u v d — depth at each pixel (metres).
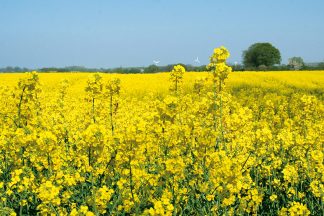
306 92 28.62
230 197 5.88
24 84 10.18
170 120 7.92
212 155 6.32
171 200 6.20
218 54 9.37
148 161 7.84
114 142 6.17
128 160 6.07
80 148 7.12
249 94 26.75
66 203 6.28
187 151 7.94
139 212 5.82
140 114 13.73
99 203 5.42
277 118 14.06
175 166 6.07
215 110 8.91
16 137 6.84
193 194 6.63
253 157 7.85
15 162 7.14
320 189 6.88
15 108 11.38
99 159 6.24
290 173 7.57
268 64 90.19
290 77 34.97
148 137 6.28
